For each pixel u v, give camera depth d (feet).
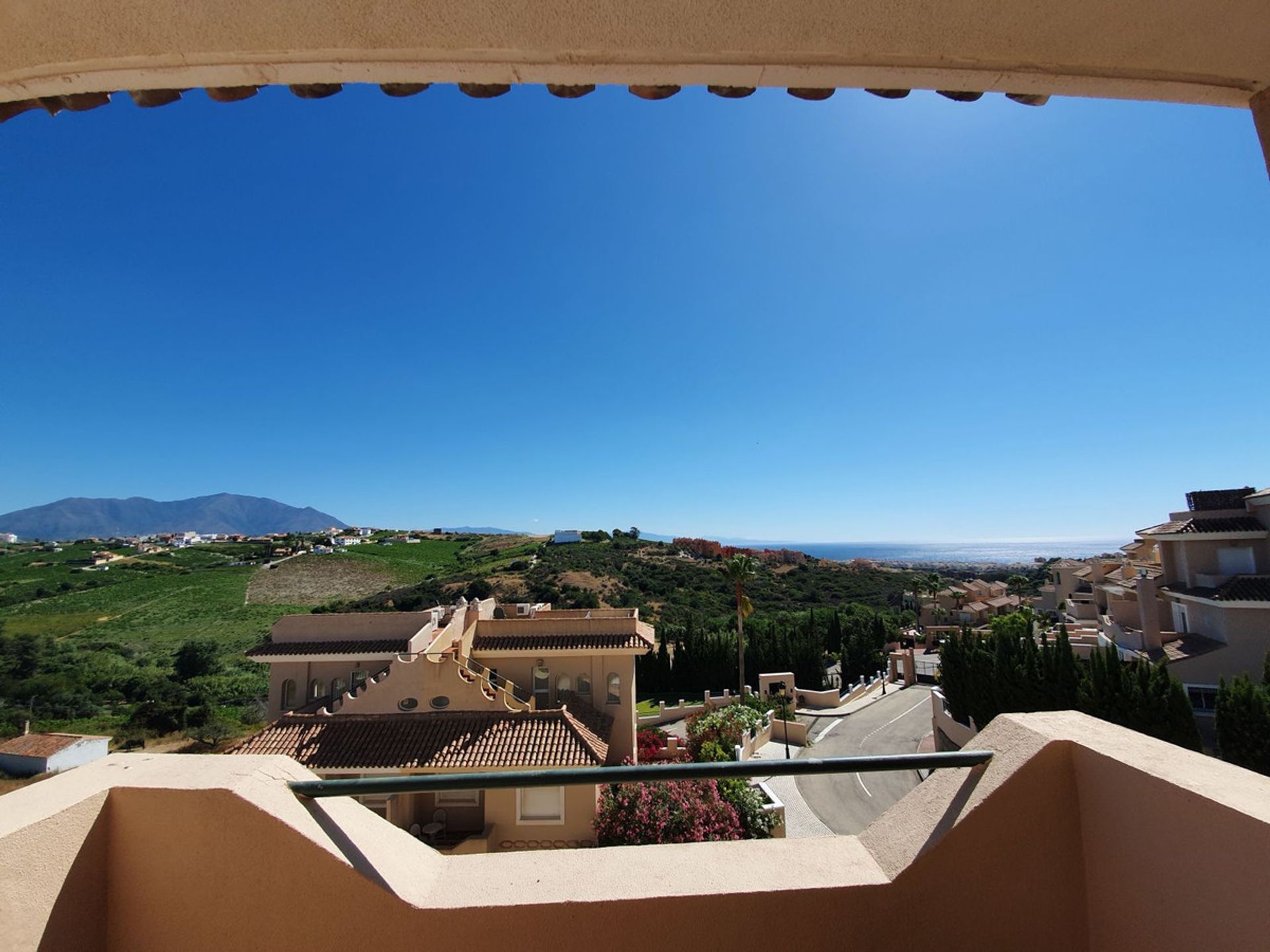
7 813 4.37
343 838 5.11
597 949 4.84
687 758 72.43
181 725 109.70
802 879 5.12
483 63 5.91
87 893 4.67
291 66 5.90
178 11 5.28
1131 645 78.43
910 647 153.07
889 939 5.03
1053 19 5.46
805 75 6.15
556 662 60.80
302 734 46.11
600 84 6.30
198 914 4.82
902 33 5.62
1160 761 4.77
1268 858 3.71
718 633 134.21
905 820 5.65
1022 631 74.84
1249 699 47.03
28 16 5.29
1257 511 68.59
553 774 5.26
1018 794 5.24
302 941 4.78
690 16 5.44
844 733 92.17
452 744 44.80
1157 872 4.49
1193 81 6.16
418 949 4.76
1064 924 5.20
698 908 4.92
